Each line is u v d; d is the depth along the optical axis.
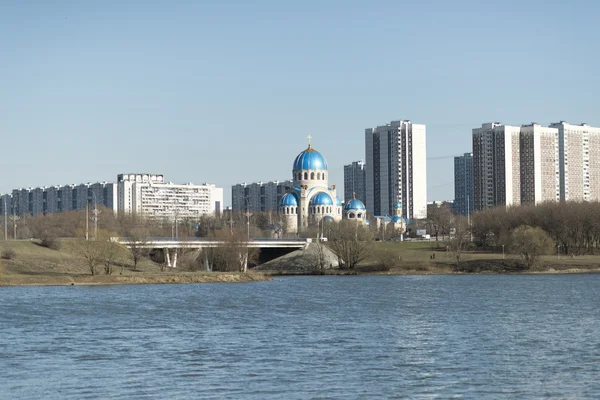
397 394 76.44
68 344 105.50
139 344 105.25
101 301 163.12
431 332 116.06
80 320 131.12
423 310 147.25
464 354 96.69
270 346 103.06
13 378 83.81
